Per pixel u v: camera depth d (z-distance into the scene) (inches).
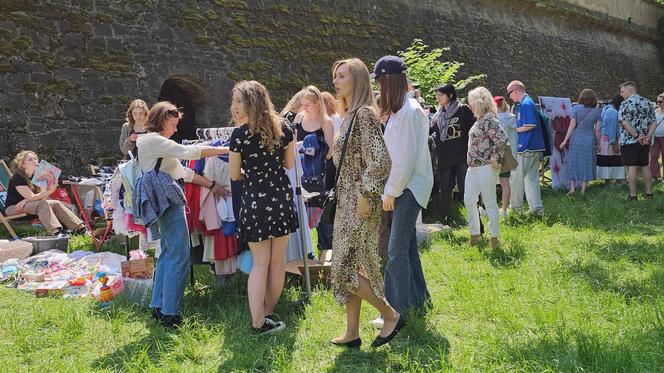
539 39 725.3
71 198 303.4
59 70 318.0
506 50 663.1
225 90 390.9
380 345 134.0
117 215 188.1
